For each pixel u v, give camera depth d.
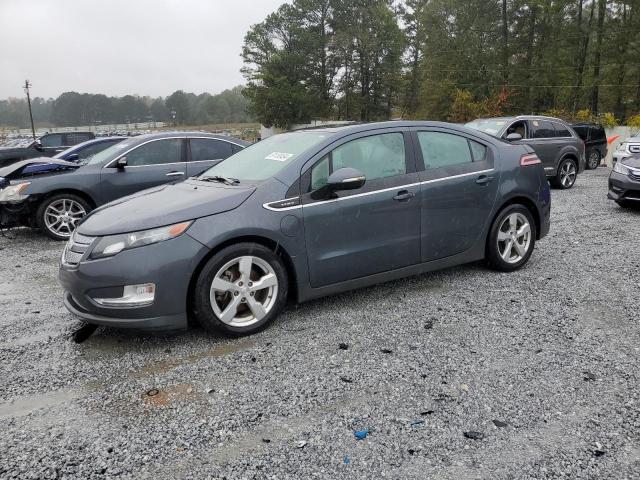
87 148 9.92
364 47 65.25
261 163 4.41
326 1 68.25
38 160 8.34
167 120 164.00
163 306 3.54
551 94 43.88
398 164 4.51
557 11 40.16
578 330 3.92
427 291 4.83
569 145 12.18
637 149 12.05
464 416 2.79
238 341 3.80
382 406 2.90
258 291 3.96
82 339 3.88
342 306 4.48
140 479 2.34
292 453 2.50
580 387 3.08
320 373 3.29
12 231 8.54
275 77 66.06
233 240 3.77
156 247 3.51
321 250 4.08
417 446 2.54
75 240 3.76
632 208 9.45
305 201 4.00
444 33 50.22
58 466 2.43
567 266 5.59
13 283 5.51
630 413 2.80
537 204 5.38
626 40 39.25
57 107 167.12
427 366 3.37
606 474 2.33
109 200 7.91
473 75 46.75
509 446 2.54
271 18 67.69
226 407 2.92
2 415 2.87
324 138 4.30
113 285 3.48
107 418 2.83
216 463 2.44
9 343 3.86
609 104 44.34
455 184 4.74
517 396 2.99
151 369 3.39
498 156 5.12
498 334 3.85
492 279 5.14
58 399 3.04
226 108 159.12
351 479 2.32
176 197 3.99
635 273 5.32
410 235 4.52
